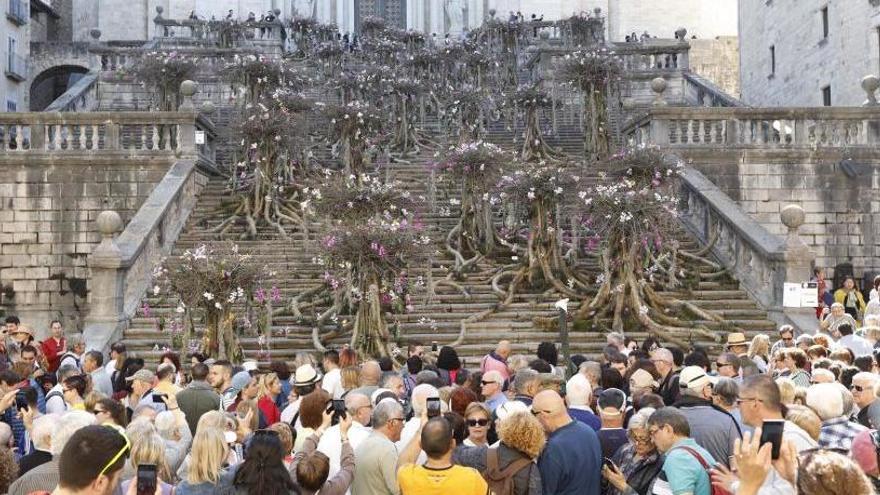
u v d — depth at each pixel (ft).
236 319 48.44
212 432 17.94
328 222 55.93
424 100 93.86
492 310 54.13
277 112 69.56
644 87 106.32
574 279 56.34
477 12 143.54
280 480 16.94
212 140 76.95
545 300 55.62
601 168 70.13
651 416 18.95
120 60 106.83
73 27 146.00
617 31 143.54
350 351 33.58
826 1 102.53
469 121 83.20
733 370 29.48
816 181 70.28
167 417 21.99
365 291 49.11
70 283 67.87
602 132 77.82
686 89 105.50
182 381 35.83
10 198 68.18
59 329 45.19
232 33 116.06
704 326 52.34
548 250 57.00
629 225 52.47
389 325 52.08
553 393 20.26
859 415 24.14
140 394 29.30
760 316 54.70
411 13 147.02
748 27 127.34
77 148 70.13
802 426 19.60
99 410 21.70
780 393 20.90
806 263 54.08
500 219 66.13
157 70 86.12
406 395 31.27
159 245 60.54
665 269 57.98
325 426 22.50
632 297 52.60
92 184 68.54
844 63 98.17
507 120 85.97
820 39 103.96
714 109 70.74
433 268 59.41
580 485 19.33
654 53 107.34
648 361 30.81
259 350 49.88
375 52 107.76
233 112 86.74
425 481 17.79
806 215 70.08
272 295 53.52
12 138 71.72
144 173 68.74
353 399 22.41
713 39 142.51
